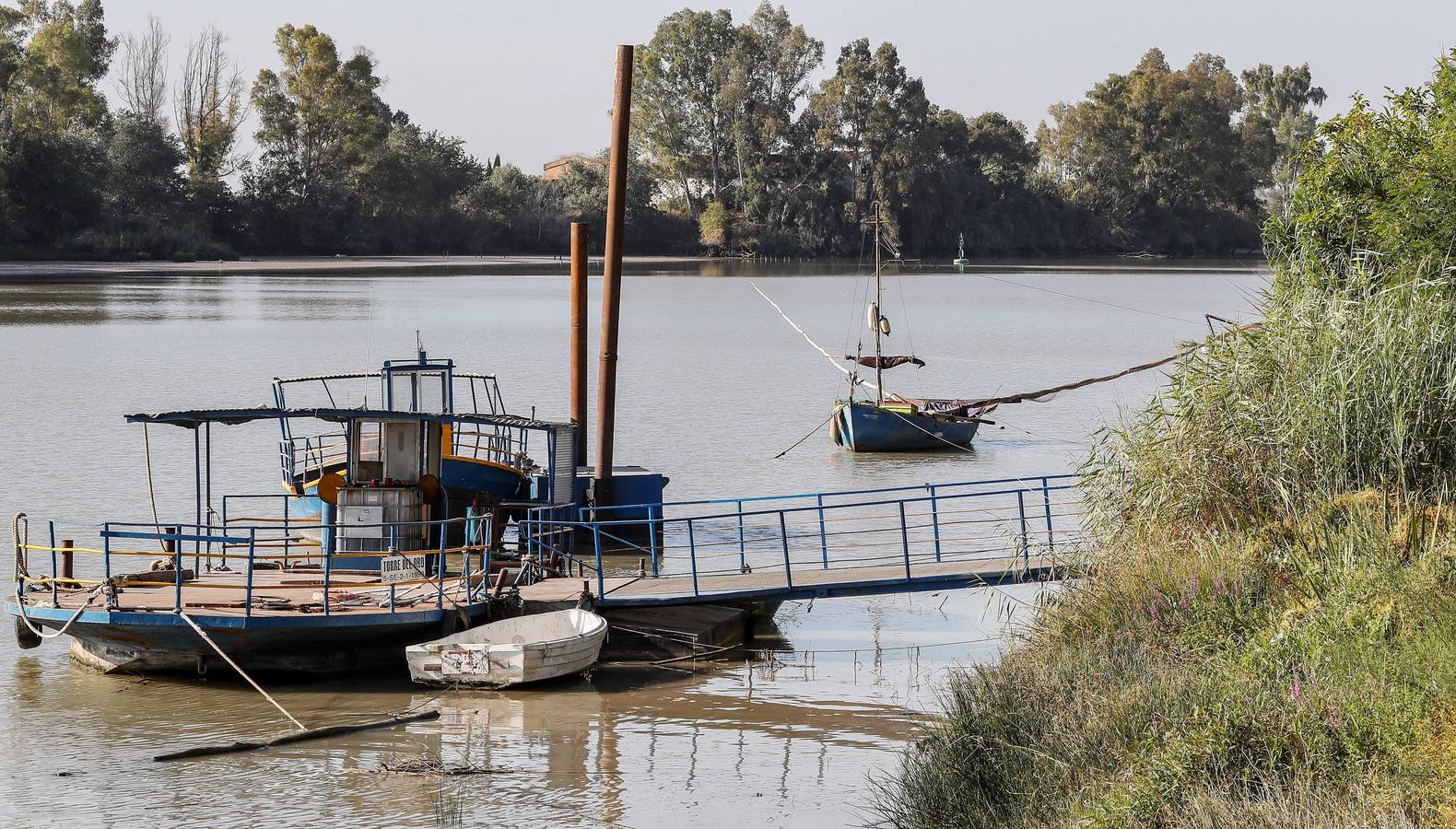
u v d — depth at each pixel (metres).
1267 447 30.53
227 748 27.03
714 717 29.25
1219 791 18.84
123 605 32.09
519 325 151.75
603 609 35.06
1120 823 18.80
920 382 104.12
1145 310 181.75
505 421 41.12
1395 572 24.41
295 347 123.25
